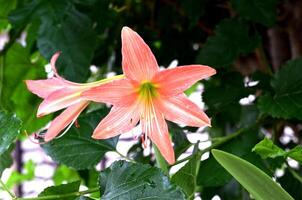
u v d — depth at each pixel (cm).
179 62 104
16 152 152
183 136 75
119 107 57
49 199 62
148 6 105
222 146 71
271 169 68
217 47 83
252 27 87
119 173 54
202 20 101
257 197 55
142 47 54
